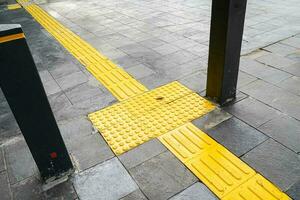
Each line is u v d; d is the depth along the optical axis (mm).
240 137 3113
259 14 6898
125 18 7410
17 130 3543
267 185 2537
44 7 9172
